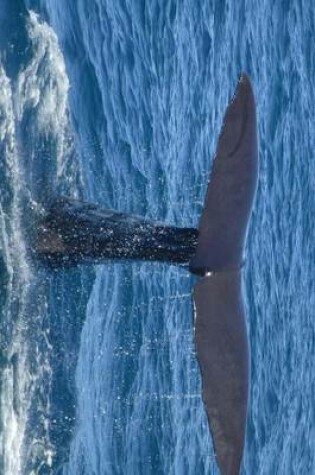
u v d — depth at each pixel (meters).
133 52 82.31
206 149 91.38
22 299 57.94
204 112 93.38
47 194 58.72
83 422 66.44
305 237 109.94
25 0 66.50
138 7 84.56
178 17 91.50
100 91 75.38
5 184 56.72
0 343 56.31
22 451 58.41
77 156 69.25
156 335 76.06
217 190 45.09
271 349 100.44
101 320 69.56
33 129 62.34
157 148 82.50
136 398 73.31
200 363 43.69
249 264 101.00
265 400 97.50
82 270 66.62
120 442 71.12
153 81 84.75
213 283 44.47
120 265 72.12
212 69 97.38
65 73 70.06
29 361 59.28
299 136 114.19
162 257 52.31
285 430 98.62
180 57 90.69
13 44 63.72
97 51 76.38
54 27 69.75
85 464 66.56
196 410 78.88
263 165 108.00
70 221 56.41
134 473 72.44
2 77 61.12
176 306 78.19
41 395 60.97
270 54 111.81
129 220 54.69
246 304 99.12
